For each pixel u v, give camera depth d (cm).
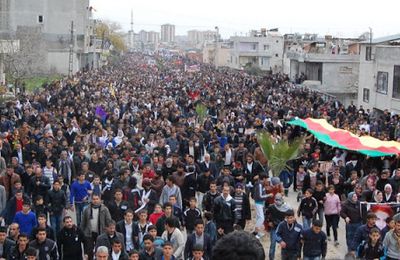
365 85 4584
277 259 1409
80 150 1847
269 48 10212
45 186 1507
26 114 2809
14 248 1096
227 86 5906
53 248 1115
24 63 4909
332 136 2183
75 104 3300
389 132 2831
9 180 1518
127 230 1188
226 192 1292
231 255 272
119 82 5972
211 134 2384
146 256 1058
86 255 1256
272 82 6116
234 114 3147
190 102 3941
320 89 5916
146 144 2211
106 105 3459
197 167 1686
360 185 1521
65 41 7069
